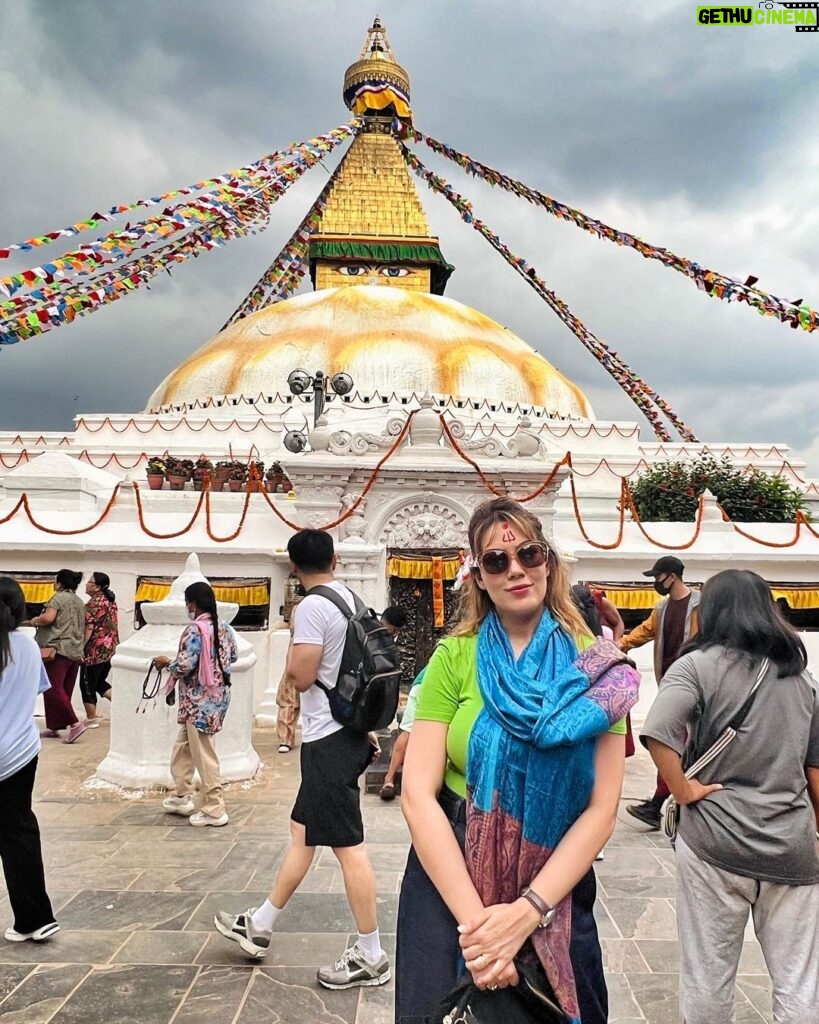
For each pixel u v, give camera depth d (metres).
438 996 2.31
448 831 2.31
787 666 3.08
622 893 5.46
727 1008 3.04
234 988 4.14
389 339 25.03
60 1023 3.80
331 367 24.25
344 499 11.96
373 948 4.23
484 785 2.29
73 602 10.35
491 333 28.23
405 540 12.02
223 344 26.97
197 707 6.75
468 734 2.35
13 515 12.42
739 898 3.05
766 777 3.04
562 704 2.27
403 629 12.18
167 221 15.09
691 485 17.28
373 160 34.75
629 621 12.42
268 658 11.49
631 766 9.16
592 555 12.39
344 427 13.81
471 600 2.60
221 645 6.91
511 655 2.45
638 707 11.72
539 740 2.23
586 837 2.26
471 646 2.51
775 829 2.99
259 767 8.64
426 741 2.45
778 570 12.80
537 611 2.52
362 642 4.33
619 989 4.20
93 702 11.12
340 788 4.25
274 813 7.21
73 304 14.25
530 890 2.20
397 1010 2.38
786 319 13.07
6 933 4.68
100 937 4.70
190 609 6.94
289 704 9.66
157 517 12.56
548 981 2.20
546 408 25.89
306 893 5.41
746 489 17.39
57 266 12.65
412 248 33.41
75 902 5.20
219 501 13.54
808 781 3.13
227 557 12.13
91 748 9.79
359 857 4.26
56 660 10.09
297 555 4.62
